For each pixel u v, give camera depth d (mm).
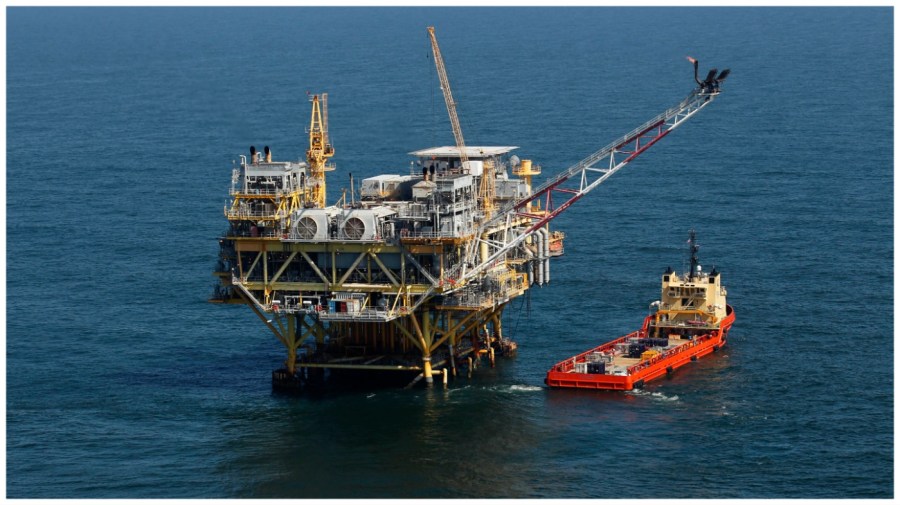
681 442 176625
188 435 182000
